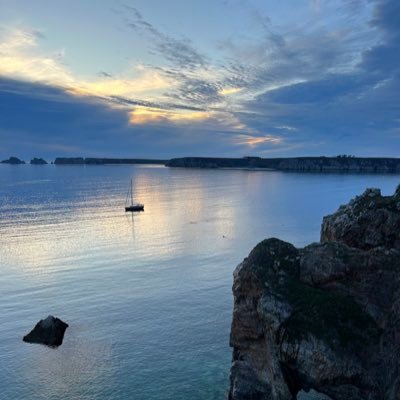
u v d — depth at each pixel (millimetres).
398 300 26500
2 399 35281
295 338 27656
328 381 26766
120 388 36469
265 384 30312
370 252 29406
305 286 29828
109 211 152000
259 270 30688
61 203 174750
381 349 26000
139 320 51062
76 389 36562
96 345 44781
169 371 39000
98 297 59438
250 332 30953
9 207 160500
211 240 98438
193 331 47625
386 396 24719
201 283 65188
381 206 32938
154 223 124688
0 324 50500
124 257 82625
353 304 28359
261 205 166625
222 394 34938
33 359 42031
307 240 96188
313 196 197625
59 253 86312
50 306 56188
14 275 70688
